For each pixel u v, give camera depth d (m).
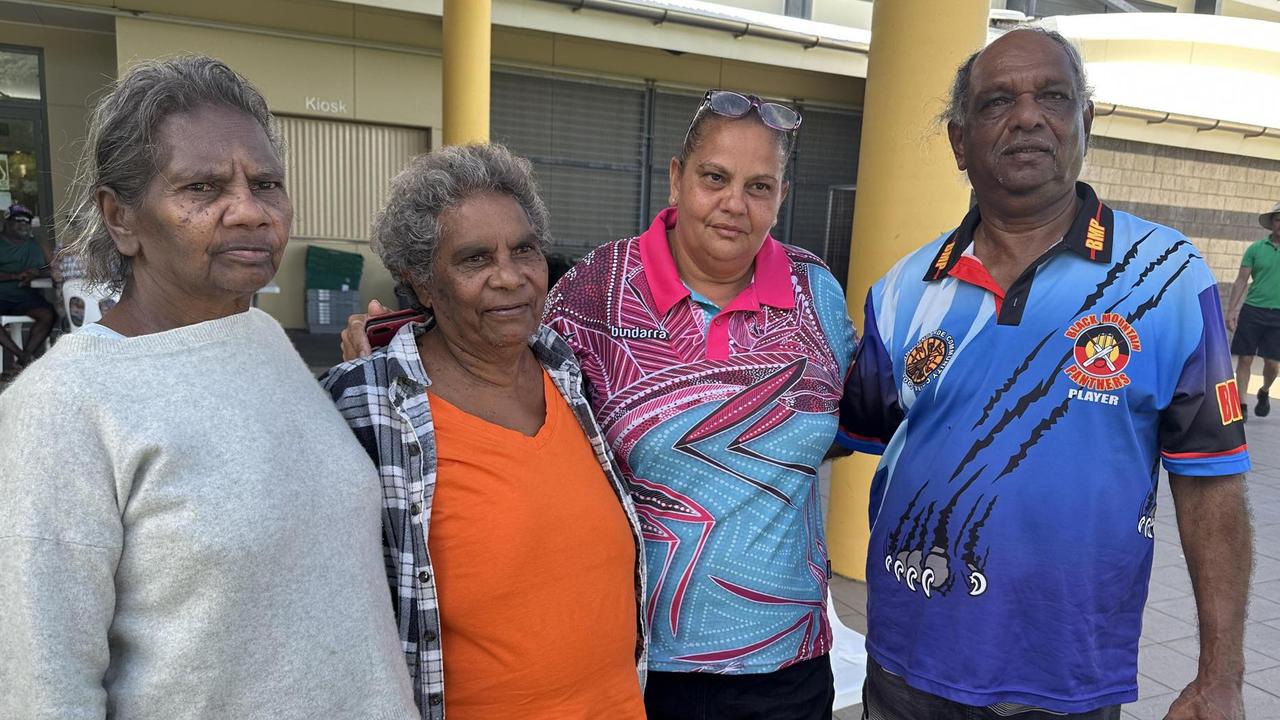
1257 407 7.95
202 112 1.09
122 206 1.09
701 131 1.69
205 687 1.02
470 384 1.49
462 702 1.38
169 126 1.07
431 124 9.12
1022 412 1.57
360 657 1.16
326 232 9.05
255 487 1.06
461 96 5.80
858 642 3.03
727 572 1.65
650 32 9.18
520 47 9.66
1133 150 11.42
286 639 1.08
